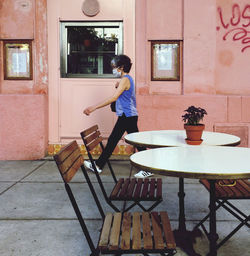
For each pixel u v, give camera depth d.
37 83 6.55
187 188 4.52
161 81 6.46
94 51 6.66
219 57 6.41
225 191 2.57
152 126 6.39
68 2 6.52
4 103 6.36
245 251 2.67
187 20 6.26
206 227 3.13
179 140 3.07
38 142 6.42
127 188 2.90
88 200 3.99
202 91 6.35
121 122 4.98
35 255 2.63
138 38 6.37
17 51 6.52
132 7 6.47
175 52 6.39
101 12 6.52
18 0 6.41
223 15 6.32
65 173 2.03
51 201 3.96
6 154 6.44
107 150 5.14
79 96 6.69
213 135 3.44
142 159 2.21
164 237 1.94
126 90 4.85
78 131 6.71
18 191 4.39
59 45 6.59
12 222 3.31
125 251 1.86
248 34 6.36
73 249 2.73
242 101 6.33
